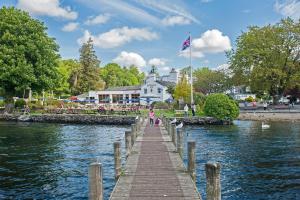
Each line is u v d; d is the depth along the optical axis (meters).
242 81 71.44
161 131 31.17
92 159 22.64
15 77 57.09
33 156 23.78
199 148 26.77
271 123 48.62
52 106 68.75
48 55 62.09
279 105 67.88
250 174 18.25
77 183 16.73
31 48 58.69
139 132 29.70
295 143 28.56
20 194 15.02
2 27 58.91
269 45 67.62
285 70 68.00
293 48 67.25
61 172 18.97
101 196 8.34
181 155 17.33
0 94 63.31
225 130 40.28
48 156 23.77
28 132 40.81
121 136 36.50
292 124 46.47
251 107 67.19
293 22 68.00
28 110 62.22
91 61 110.31
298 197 14.47
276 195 14.77
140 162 16.02
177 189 11.55
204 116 49.22
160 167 14.94
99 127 48.62
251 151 25.06
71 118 55.94
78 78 111.06
